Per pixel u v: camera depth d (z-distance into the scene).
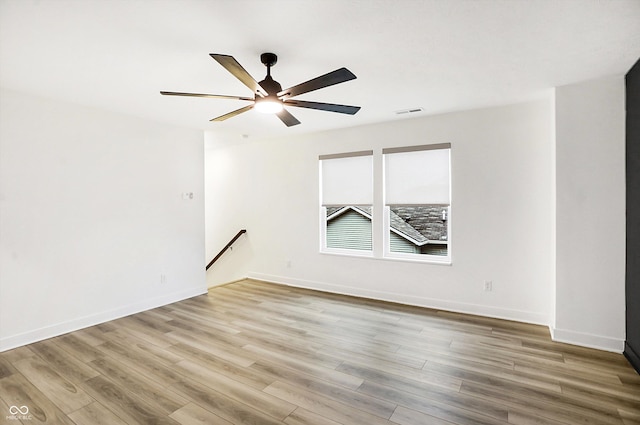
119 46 2.28
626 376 2.50
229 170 6.23
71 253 3.54
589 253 2.98
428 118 4.16
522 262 3.68
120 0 1.75
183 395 2.31
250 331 3.47
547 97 3.45
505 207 3.75
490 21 2.00
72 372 2.64
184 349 3.04
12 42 2.20
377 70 2.74
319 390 2.36
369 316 3.90
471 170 3.92
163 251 4.45
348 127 4.75
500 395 2.28
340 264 4.92
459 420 2.02
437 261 4.20
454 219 4.04
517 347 3.03
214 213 6.52
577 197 3.02
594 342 2.98
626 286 2.83
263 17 1.94
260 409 2.15
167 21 1.97
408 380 2.48
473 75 2.85
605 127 2.90
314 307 4.26
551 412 2.09
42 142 3.32
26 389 2.40
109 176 3.87
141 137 4.19
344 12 1.89
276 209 5.59
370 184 4.64
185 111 3.87
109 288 3.86
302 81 2.94
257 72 2.75
